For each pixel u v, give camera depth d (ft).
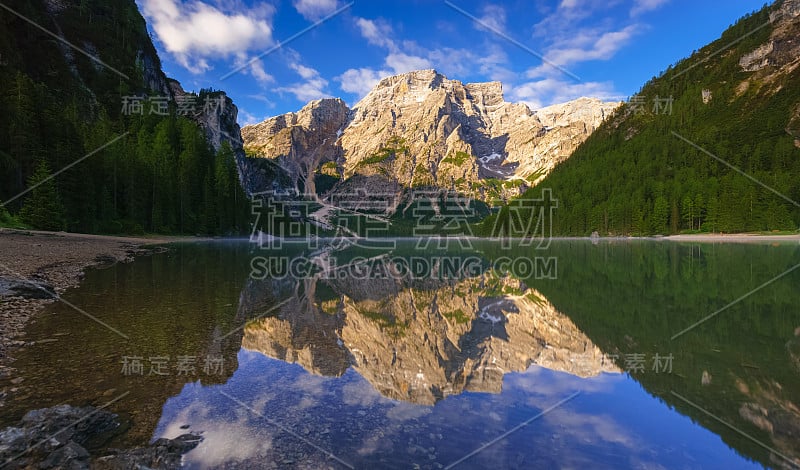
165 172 256.52
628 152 516.73
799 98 448.24
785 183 311.47
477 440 19.39
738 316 46.26
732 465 17.13
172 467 16.19
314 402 23.67
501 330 43.45
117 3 416.87
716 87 590.55
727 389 25.31
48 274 62.80
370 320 48.75
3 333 33.47
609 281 79.92
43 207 145.48
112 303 48.39
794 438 19.10
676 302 55.57
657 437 19.66
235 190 340.39
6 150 156.46
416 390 26.18
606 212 383.65
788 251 158.81
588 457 17.83
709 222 321.32
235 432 19.47
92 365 27.45
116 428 19.31
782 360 30.50
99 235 173.37
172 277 75.41
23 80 176.76
